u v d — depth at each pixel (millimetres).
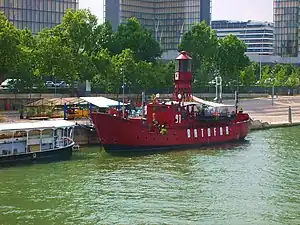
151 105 93375
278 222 53125
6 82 149625
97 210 56438
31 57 132625
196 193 62969
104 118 88438
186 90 102000
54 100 116500
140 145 91250
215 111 105062
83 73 141875
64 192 63062
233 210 56719
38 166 77250
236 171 74875
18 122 95062
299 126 138250
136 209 56844
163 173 73250
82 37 144000
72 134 92375
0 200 59656
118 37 184250
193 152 91562
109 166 77875
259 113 157750
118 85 150125
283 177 71312
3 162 78750
